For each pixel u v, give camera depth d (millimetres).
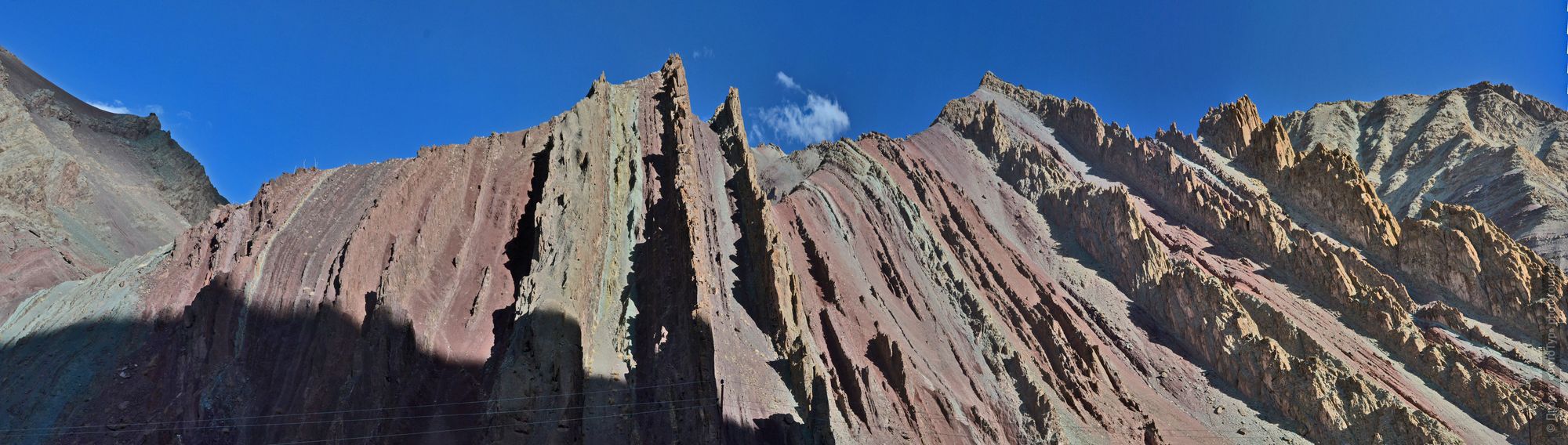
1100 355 70625
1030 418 61281
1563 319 71688
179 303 62469
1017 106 130125
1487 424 63750
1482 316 77188
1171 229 93438
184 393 54531
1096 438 60969
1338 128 150750
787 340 61312
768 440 52781
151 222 108250
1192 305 75562
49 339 62062
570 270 60469
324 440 50625
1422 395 66375
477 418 52688
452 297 63125
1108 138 114188
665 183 80688
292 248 63531
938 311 74250
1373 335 74938
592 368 55344
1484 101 142500
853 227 85000
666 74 109000
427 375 55375
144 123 131875
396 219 66125
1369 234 89438
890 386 60469
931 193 96375
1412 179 125250
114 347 59750
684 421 52156
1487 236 81188
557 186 69688
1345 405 63188
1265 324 73938
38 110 117688
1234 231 91125
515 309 58906
